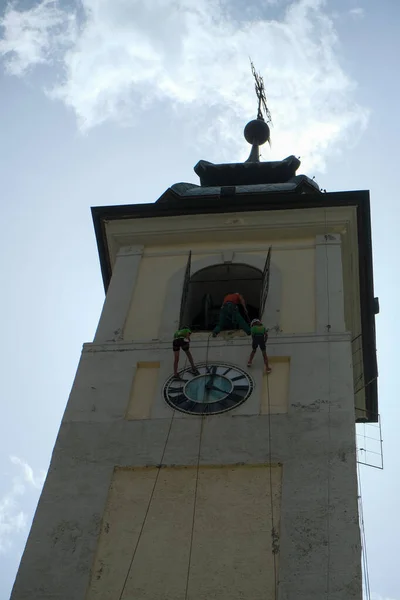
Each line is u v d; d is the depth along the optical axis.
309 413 22.34
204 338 24.88
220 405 22.89
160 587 19.30
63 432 22.64
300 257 27.77
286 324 25.39
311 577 18.98
